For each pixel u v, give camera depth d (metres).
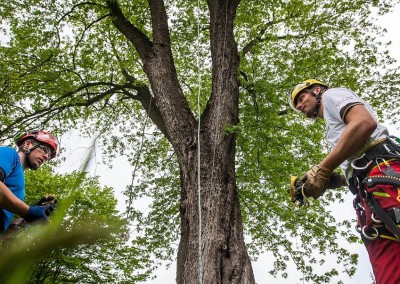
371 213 1.42
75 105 8.24
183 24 8.59
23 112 8.28
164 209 8.44
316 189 1.67
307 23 8.27
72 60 8.34
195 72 9.58
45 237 0.17
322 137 7.50
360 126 1.52
